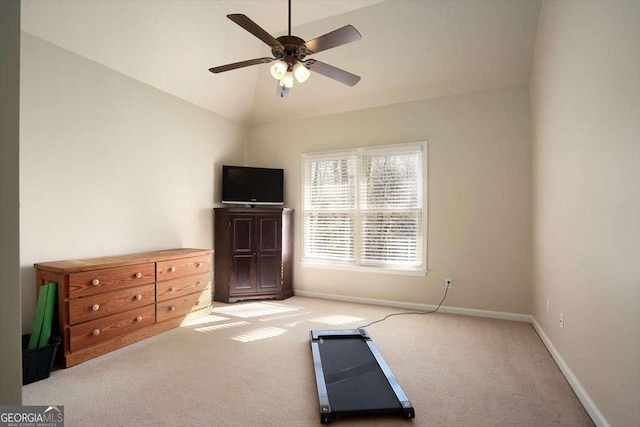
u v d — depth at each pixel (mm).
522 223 3547
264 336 3064
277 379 2250
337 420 1809
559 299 2516
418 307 4008
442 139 3916
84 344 2514
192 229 4164
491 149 3682
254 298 4434
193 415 1842
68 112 2840
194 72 3836
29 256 2588
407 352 2721
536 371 2393
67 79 2828
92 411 1872
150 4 2994
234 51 3930
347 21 3566
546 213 2914
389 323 3469
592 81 1937
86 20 2770
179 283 3344
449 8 3221
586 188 2018
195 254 3529
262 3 3377
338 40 2211
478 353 2701
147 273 3008
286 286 4621
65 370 2365
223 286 4359
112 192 3215
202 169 4332
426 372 2369
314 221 4707
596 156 1883
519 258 3559
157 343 2885
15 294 832
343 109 4477
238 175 4543
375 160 4305
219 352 2697
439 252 3924
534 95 3342
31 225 2602
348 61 3922
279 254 4531
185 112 4062
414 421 1804
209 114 4441
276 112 4840
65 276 2410
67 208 2840
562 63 2459
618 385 1602
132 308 2873
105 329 2658
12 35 827
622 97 1595
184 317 3398
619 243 1614
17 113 835
